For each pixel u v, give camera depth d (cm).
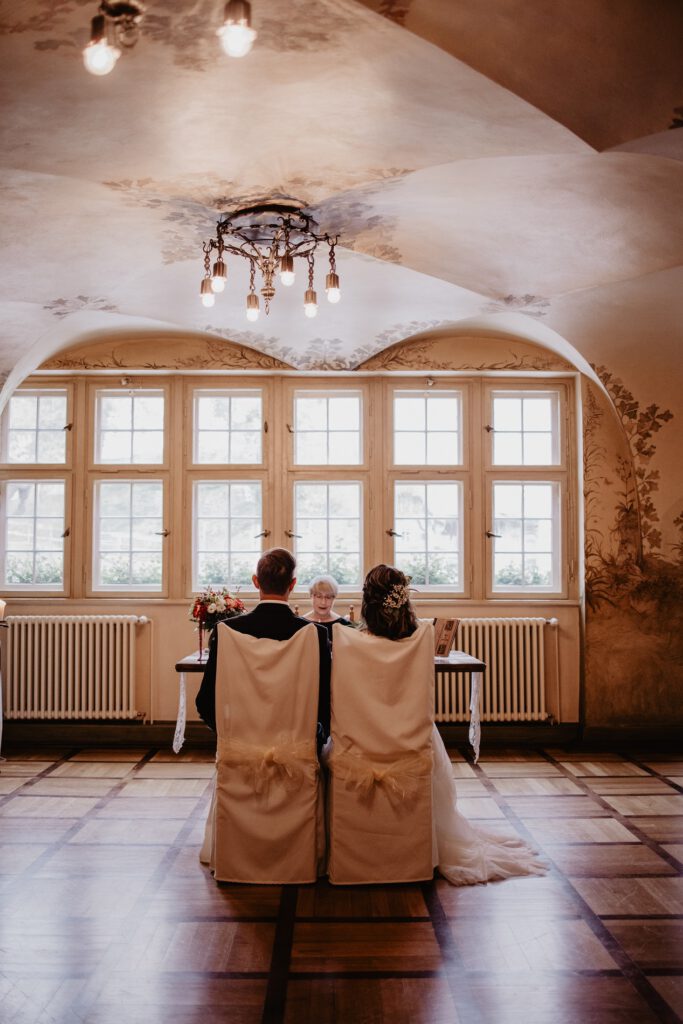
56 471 660
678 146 320
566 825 432
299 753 343
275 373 659
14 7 254
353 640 344
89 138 334
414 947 290
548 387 667
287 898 332
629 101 303
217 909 321
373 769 342
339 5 258
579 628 654
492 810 460
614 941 294
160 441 666
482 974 270
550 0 264
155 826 428
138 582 663
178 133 333
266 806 345
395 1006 250
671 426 618
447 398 671
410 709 346
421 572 665
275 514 660
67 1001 253
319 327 591
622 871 363
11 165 354
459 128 324
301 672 341
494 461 669
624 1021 241
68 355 645
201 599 459
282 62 287
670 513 631
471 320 604
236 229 425
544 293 516
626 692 639
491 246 452
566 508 663
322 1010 248
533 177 369
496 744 643
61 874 359
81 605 648
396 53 280
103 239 439
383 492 664
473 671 423
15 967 275
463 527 664
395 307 553
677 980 266
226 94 306
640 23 274
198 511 665
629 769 561
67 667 634
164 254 464
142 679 644
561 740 646
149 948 288
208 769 558
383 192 387
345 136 336
